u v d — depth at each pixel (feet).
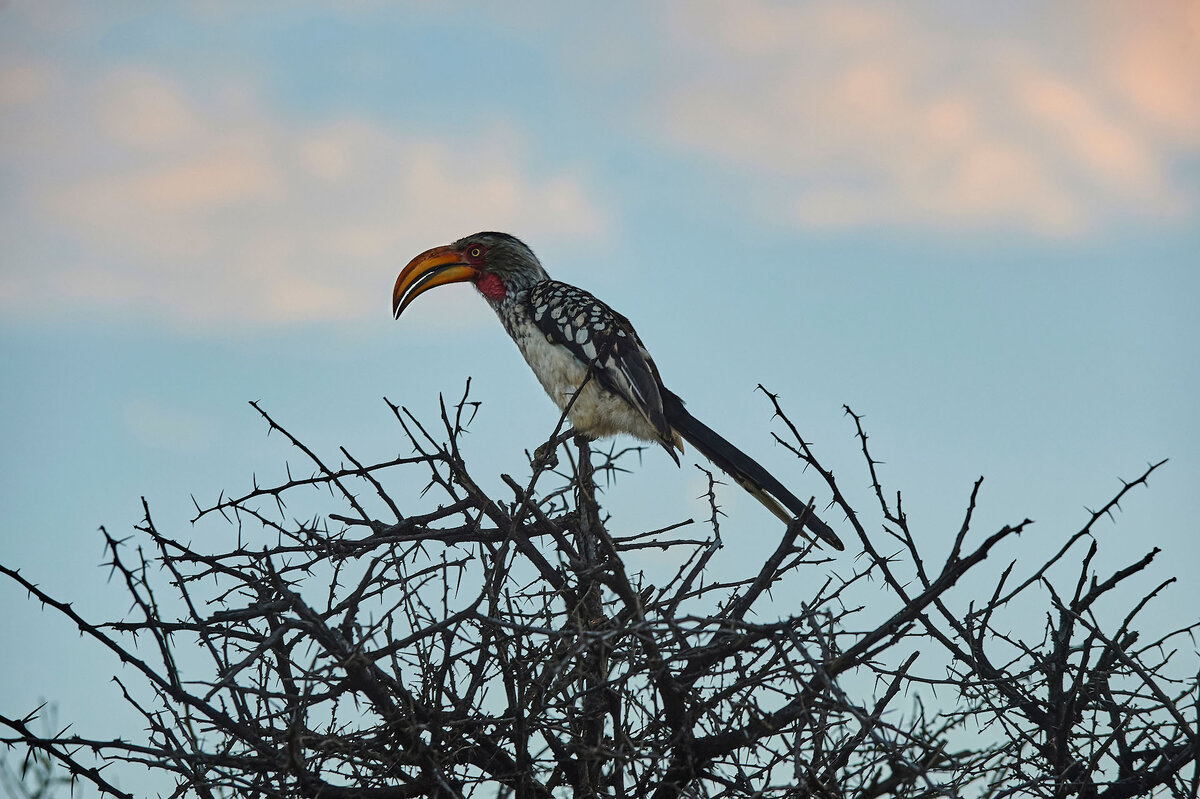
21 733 26.68
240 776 26.63
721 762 27.07
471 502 30.63
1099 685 29.25
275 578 27.61
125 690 28.73
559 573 30.73
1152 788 27.55
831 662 26.18
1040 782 27.30
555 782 28.81
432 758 26.25
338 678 25.39
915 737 24.14
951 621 29.04
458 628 27.81
